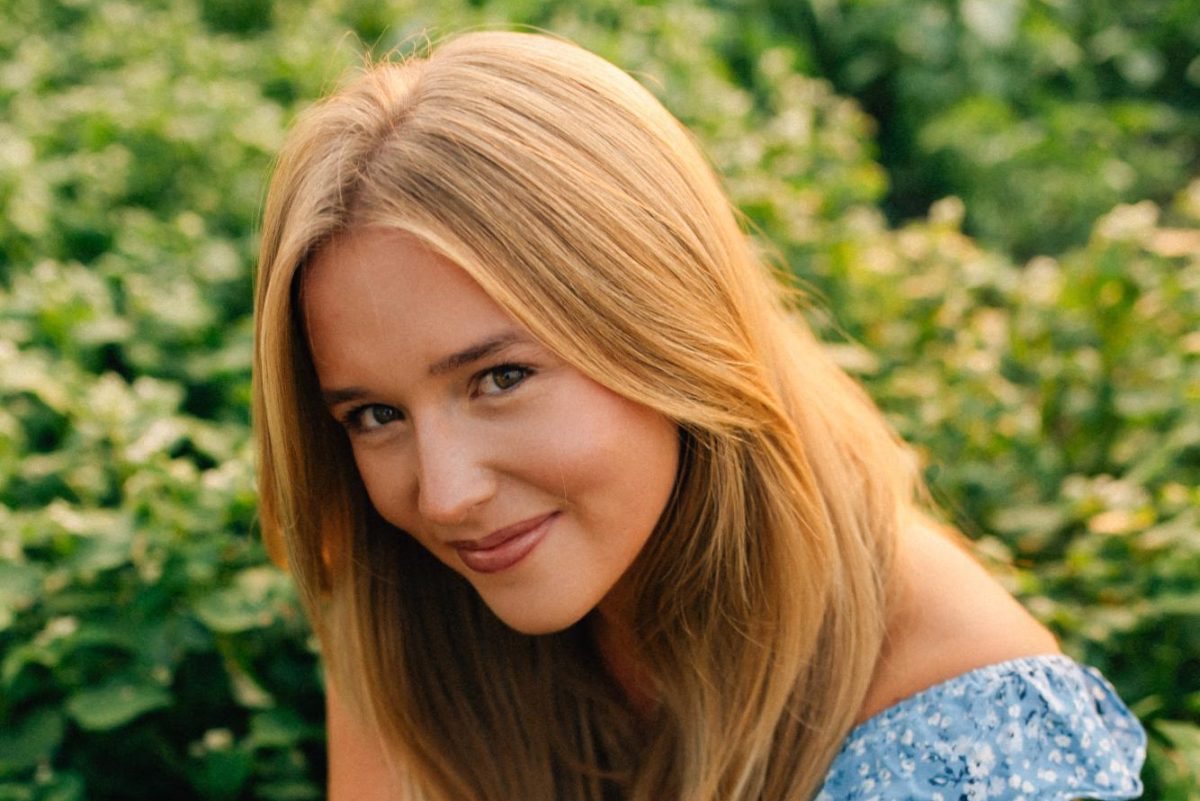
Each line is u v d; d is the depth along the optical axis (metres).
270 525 1.45
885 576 1.41
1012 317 2.76
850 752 1.38
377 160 1.12
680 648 1.43
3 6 3.90
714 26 4.01
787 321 1.58
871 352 2.67
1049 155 4.09
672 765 1.50
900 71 4.45
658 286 1.17
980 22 4.37
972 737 1.32
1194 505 2.04
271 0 4.04
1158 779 1.71
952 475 2.26
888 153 4.46
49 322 2.33
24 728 1.80
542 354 1.13
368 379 1.15
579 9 3.79
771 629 1.37
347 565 1.47
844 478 1.43
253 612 1.83
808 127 3.44
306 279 1.14
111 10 3.92
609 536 1.21
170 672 1.82
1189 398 2.27
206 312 2.45
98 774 1.91
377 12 3.76
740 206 2.74
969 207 4.15
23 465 2.02
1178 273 2.59
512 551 1.20
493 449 1.15
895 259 2.83
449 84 1.16
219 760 1.82
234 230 2.90
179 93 3.26
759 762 1.41
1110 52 4.61
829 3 4.47
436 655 1.55
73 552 1.84
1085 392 2.41
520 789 1.57
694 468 1.31
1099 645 1.92
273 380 1.23
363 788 1.63
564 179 1.14
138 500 1.88
